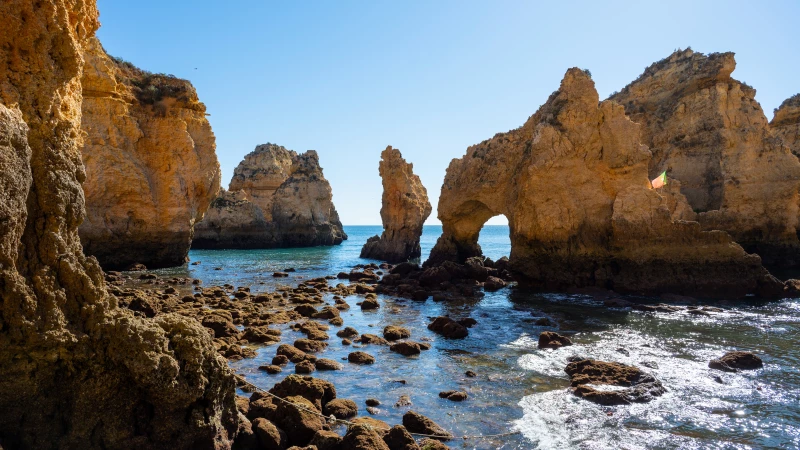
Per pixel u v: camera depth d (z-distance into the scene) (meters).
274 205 85.06
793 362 16.33
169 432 7.64
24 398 7.18
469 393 13.49
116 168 39.31
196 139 45.88
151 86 43.38
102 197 39.09
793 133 53.41
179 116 43.56
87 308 7.82
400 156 60.38
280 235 82.94
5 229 7.03
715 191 43.72
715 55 45.78
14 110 7.89
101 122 39.00
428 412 12.14
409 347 17.41
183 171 43.69
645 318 23.72
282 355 15.94
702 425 11.37
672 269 30.33
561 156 33.22
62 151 8.53
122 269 41.16
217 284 35.19
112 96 39.91
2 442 6.94
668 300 28.42
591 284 32.06
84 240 38.06
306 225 86.56
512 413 12.09
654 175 47.59
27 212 7.76
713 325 22.06
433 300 29.78
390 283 36.03
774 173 42.97
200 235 75.69
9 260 7.23
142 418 7.70
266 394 11.89
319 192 90.75
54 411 7.43
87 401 7.49
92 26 11.29
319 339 18.81
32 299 7.37
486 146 41.22
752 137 43.72
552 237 32.59
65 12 9.29
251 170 89.69
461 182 42.41
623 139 32.50
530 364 16.17
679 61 49.41
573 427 11.27
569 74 34.94
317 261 56.75
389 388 13.84
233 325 19.75
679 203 41.78
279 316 22.41
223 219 76.75
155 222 41.78
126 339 7.59
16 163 7.21
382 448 9.33
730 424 11.43
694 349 17.97
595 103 33.66
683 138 46.59
